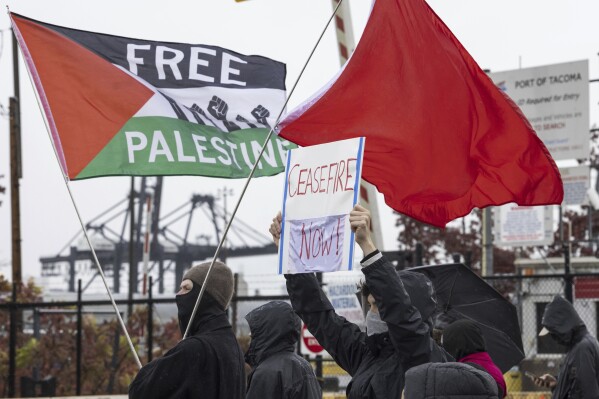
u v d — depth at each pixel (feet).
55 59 23.08
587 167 73.67
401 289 18.15
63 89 23.03
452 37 23.57
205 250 247.09
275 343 22.22
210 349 16.79
